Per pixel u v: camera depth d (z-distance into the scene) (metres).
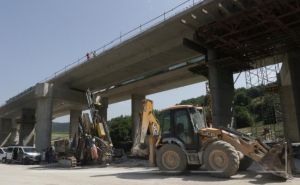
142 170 18.30
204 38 26.25
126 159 27.83
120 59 36.28
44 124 43.03
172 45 30.67
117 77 42.19
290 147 12.78
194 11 24.61
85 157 25.64
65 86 46.47
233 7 23.28
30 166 27.89
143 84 45.62
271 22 22.64
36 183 12.78
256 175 12.85
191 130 13.98
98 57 36.56
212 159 12.73
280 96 31.94
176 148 13.92
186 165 13.69
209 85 28.11
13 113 70.88
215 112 27.09
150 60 35.06
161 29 28.75
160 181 12.01
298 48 26.69
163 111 15.03
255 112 60.75
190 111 14.38
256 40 25.62
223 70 28.59
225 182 11.25
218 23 23.97
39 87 44.12
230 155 12.30
